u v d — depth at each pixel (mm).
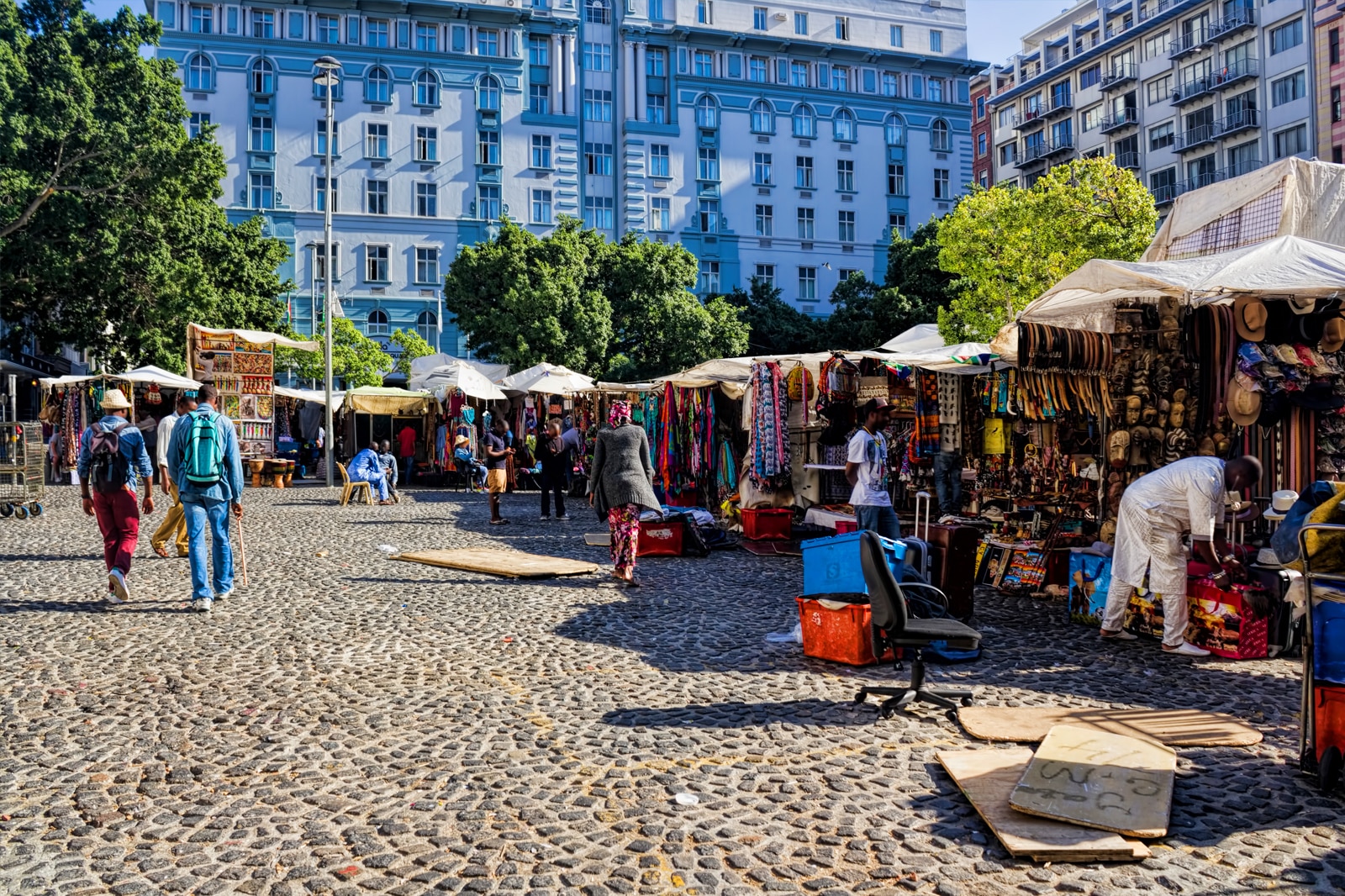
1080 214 25203
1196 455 8133
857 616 6484
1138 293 7656
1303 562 4418
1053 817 3787
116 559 8547
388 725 5195
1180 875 3436
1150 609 7348
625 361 37781
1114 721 5172
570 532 14883
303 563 11250
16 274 25500
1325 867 3496
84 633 7363
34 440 16109
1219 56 45594
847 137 56781
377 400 27516
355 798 4148
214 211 31578
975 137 63938
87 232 26031
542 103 52281
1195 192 10781
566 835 3779
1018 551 9648
